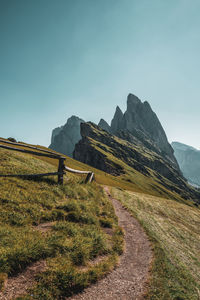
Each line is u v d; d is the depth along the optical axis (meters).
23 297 4.28
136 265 7.58
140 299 5.47
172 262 9.75
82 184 17.17
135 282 6.30
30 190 10.37
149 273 7.16
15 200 8.72
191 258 13.36
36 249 5.88
